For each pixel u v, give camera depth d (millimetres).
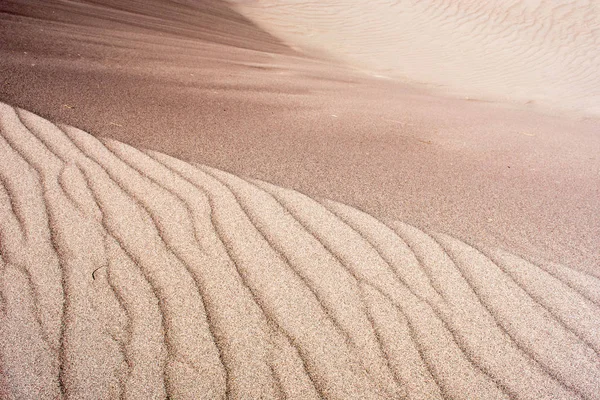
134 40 6871
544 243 2443
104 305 1826
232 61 6742
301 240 2293
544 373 1684
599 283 2145
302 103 4711
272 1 14516
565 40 11648
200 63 6074
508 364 1709
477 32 12344
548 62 10500
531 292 2061
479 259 2258
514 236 2488
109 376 1562
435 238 2404
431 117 4867
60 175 2635
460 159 3574
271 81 5652
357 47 11078
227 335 1746
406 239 2371
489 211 2744
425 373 1654
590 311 1973
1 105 3375
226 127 3656
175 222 2338
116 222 2295
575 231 2590
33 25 6398
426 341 1777
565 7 13383
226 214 2445
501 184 3156
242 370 1620
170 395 1520
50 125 3211
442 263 2205
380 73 8906
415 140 3932
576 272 2215
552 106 7273
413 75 9148
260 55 8000
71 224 2248
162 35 7898
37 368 1564
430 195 2879
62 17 7484
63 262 2016
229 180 2797
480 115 5363
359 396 1560
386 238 2365
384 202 2732
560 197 3021
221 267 2068
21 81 3947
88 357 1618
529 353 1759
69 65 4699
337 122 4176
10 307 1780
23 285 1884
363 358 1692
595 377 1678
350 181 2961
